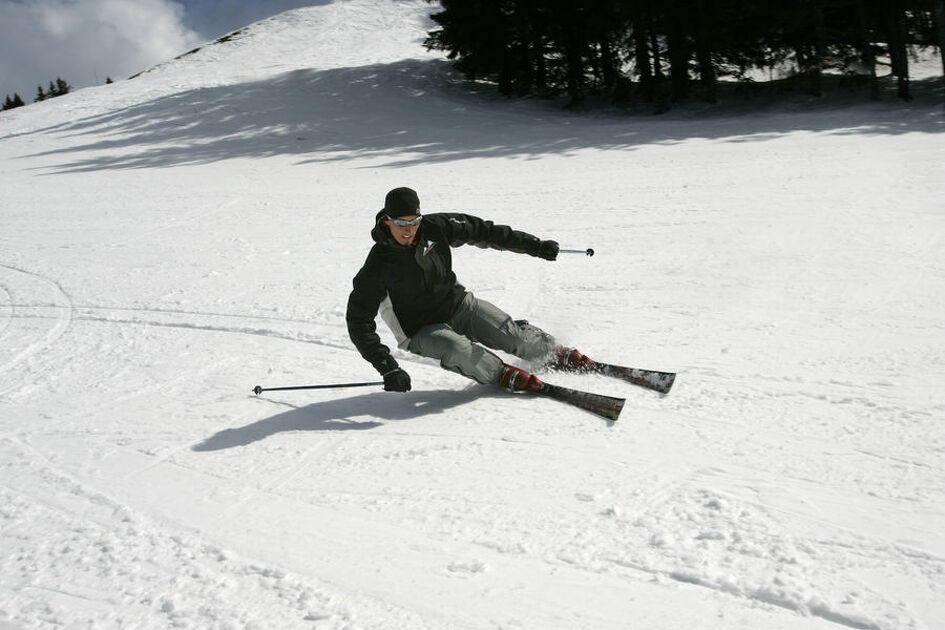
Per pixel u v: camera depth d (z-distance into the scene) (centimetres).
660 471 301
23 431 404
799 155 1254
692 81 2672
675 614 215
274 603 234
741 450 313
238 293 689
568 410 372
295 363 494
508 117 2536
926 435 312
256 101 2917
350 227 988
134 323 623
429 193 1188
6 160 2180
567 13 2686
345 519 284
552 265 688
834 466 293
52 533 288
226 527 285
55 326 633
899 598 212
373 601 232
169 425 400
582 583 232
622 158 1452
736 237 728
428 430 364
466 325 411
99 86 3562
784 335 457
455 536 265
